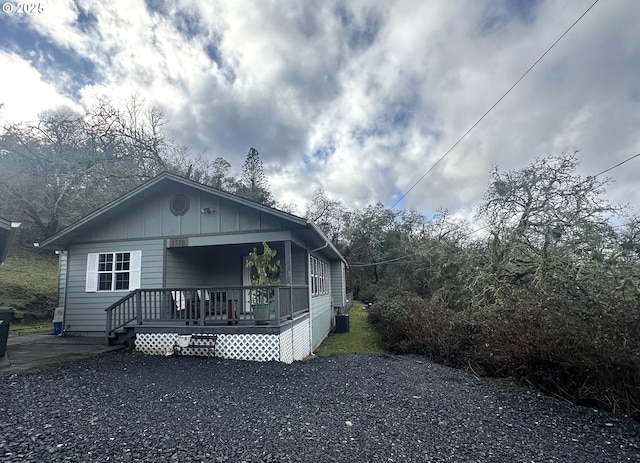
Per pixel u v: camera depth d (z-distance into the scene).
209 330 7.20
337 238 34.50
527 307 6.80
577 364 5.67
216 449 3.08
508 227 11.90
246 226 8.77
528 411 4.98
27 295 13.99
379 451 3.27
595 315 5.93
